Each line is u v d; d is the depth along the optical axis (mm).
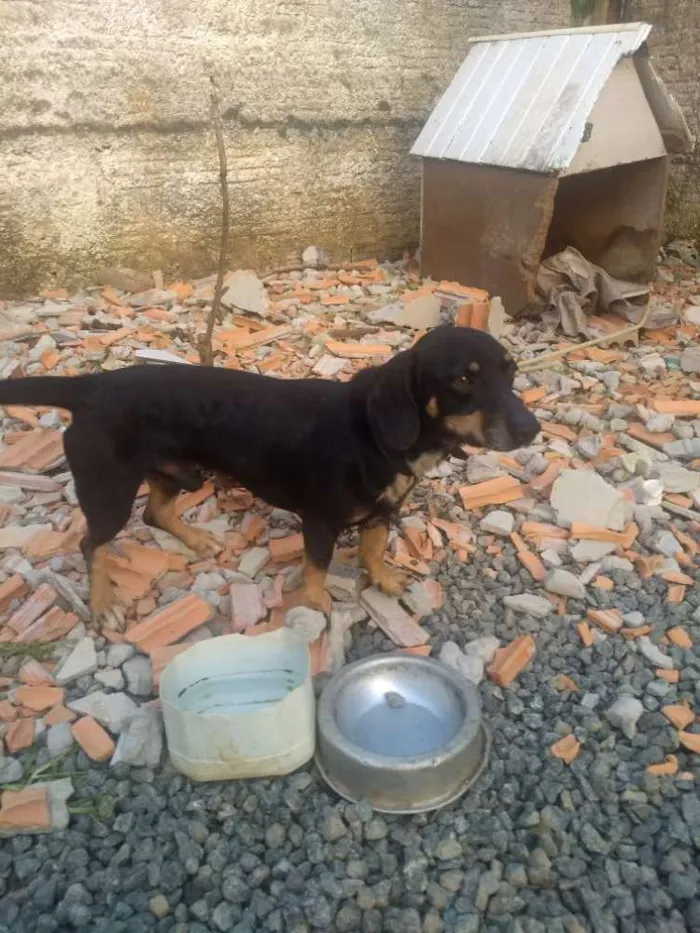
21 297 2045
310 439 997
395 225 2580
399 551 1189
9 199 1961
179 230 2213
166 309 2008
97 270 2133
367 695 925
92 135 2018
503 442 930
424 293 2104
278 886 759
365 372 1031
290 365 1754
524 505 1309
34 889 752
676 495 1352
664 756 892
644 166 2119
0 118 1894
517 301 2014
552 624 1083
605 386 1727
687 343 1960
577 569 1185
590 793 847
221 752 821
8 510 1267
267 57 2180
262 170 2285
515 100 2037
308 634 988
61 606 1087
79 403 1004
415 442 964
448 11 2432
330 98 2316
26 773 869
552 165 1847
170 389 1020
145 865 773
